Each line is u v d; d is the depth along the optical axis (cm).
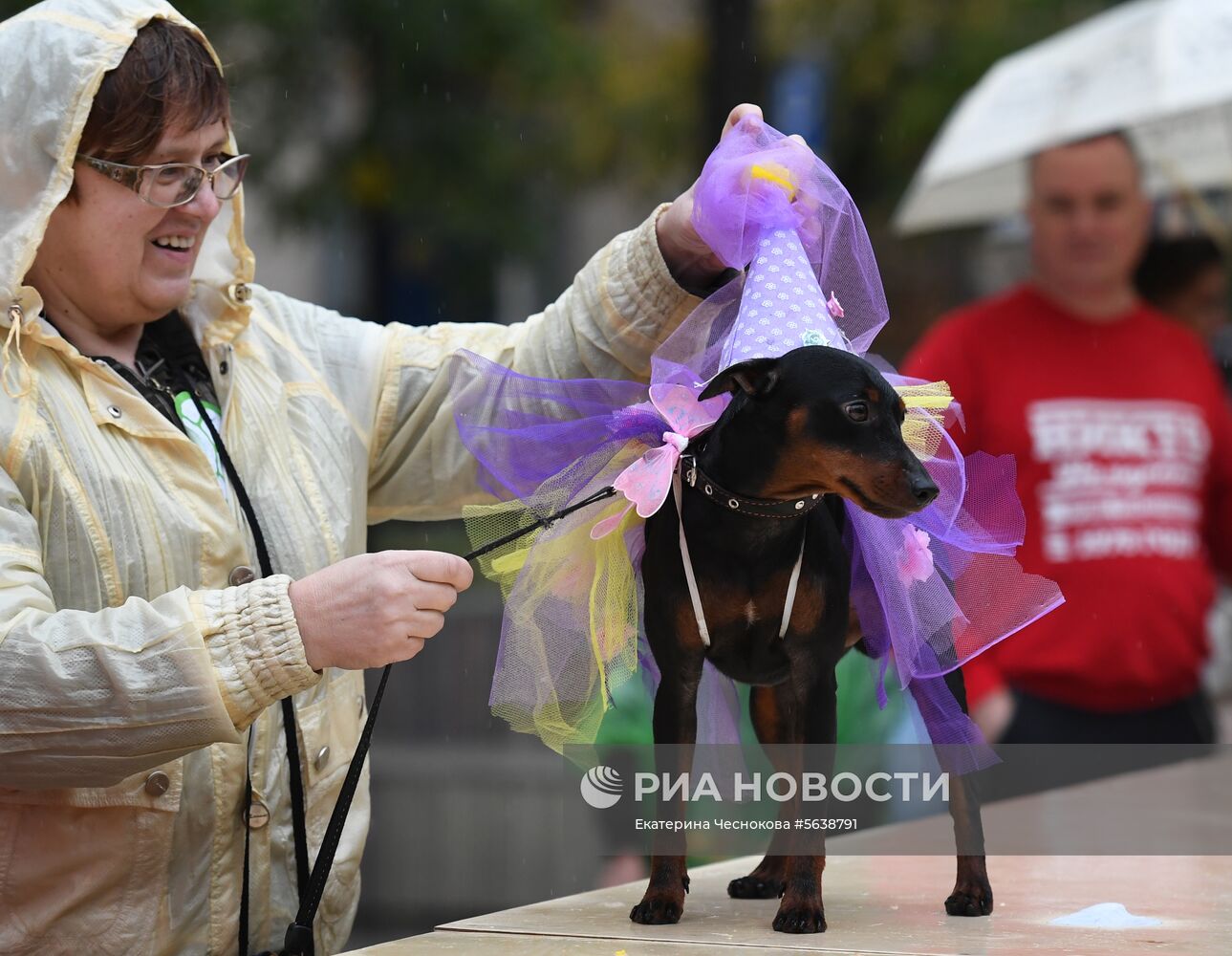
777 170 255
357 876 293
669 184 1525
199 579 269
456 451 312
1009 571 258
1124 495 514
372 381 312
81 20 266
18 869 254
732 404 238
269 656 234
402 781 811
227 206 302
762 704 279
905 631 249
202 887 266
